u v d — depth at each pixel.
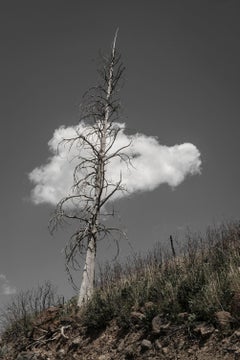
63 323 11.95
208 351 7.90
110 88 16.78
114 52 17.31
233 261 10.68
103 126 16.23
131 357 8.97
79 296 13.29
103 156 15.53
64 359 10.41
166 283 10.31
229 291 8.92
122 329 10.12
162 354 8.52
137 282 11.66
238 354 7.41
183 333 8.70
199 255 12.12
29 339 12.11
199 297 9.20
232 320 8.15
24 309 12.99
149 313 9.62
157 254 13.09
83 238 14.57
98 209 14.89
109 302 11.09
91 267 14.02
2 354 11.91
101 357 9.58
